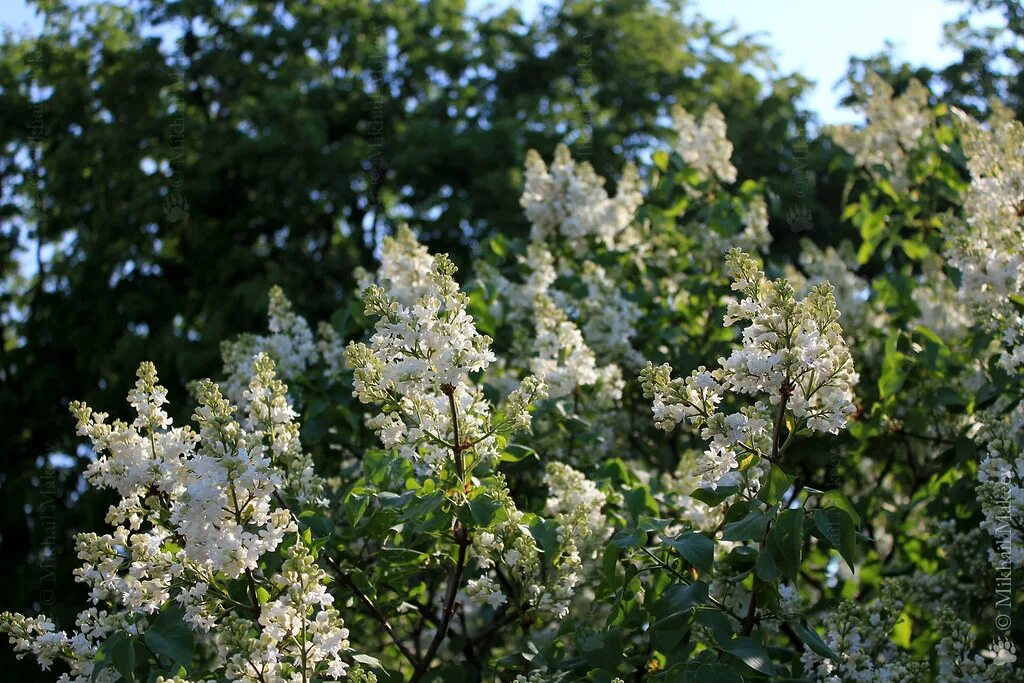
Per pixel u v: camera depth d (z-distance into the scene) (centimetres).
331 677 387
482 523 399
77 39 1475
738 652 375
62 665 1088
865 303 782
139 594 385
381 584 520
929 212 779
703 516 494
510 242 760
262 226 1417
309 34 1505
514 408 416
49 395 1327
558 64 1572
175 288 1387
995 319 539
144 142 1390
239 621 348
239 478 365
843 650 439
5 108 1419
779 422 370
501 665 446
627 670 430
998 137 598
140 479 390
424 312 400
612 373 617
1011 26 891
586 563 493
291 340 615
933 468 668
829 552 678
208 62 1495
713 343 726
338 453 639
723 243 750
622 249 781
